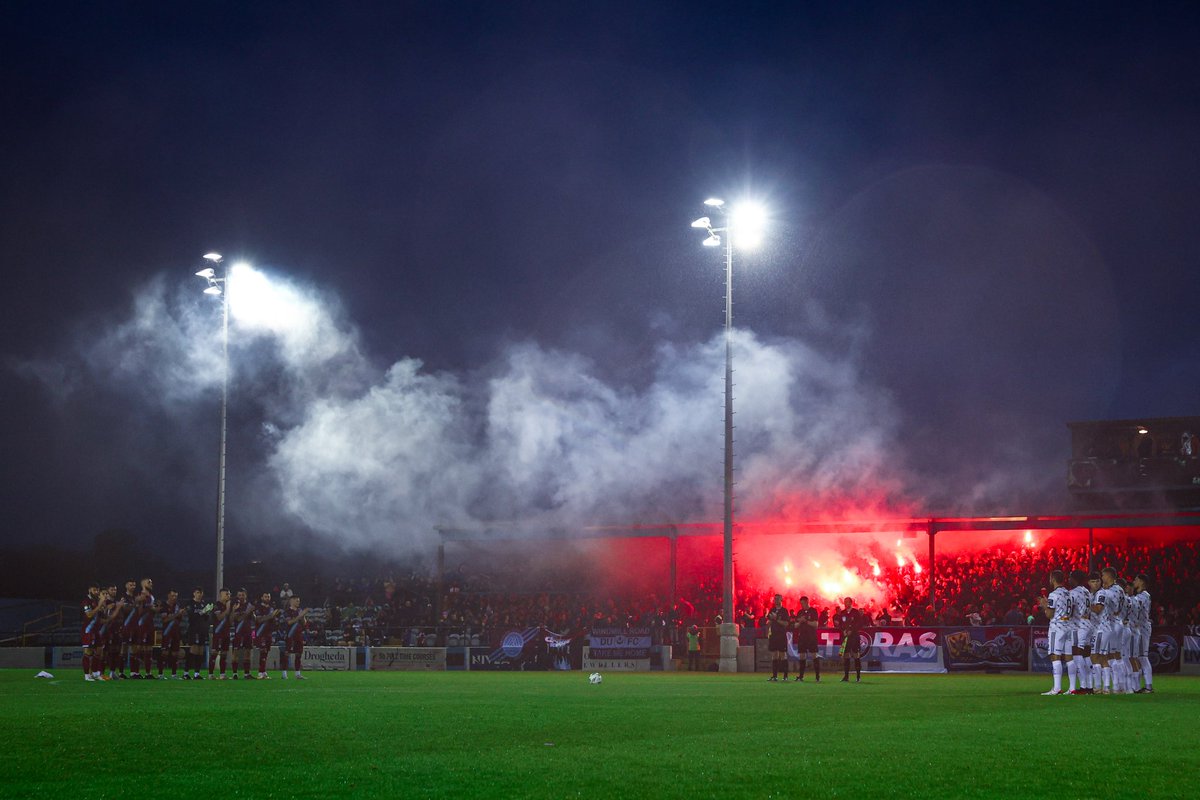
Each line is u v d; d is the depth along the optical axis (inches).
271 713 666.8
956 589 1973.4
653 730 557.9
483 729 563.8
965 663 1530.5
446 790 363.3
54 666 1845.5
